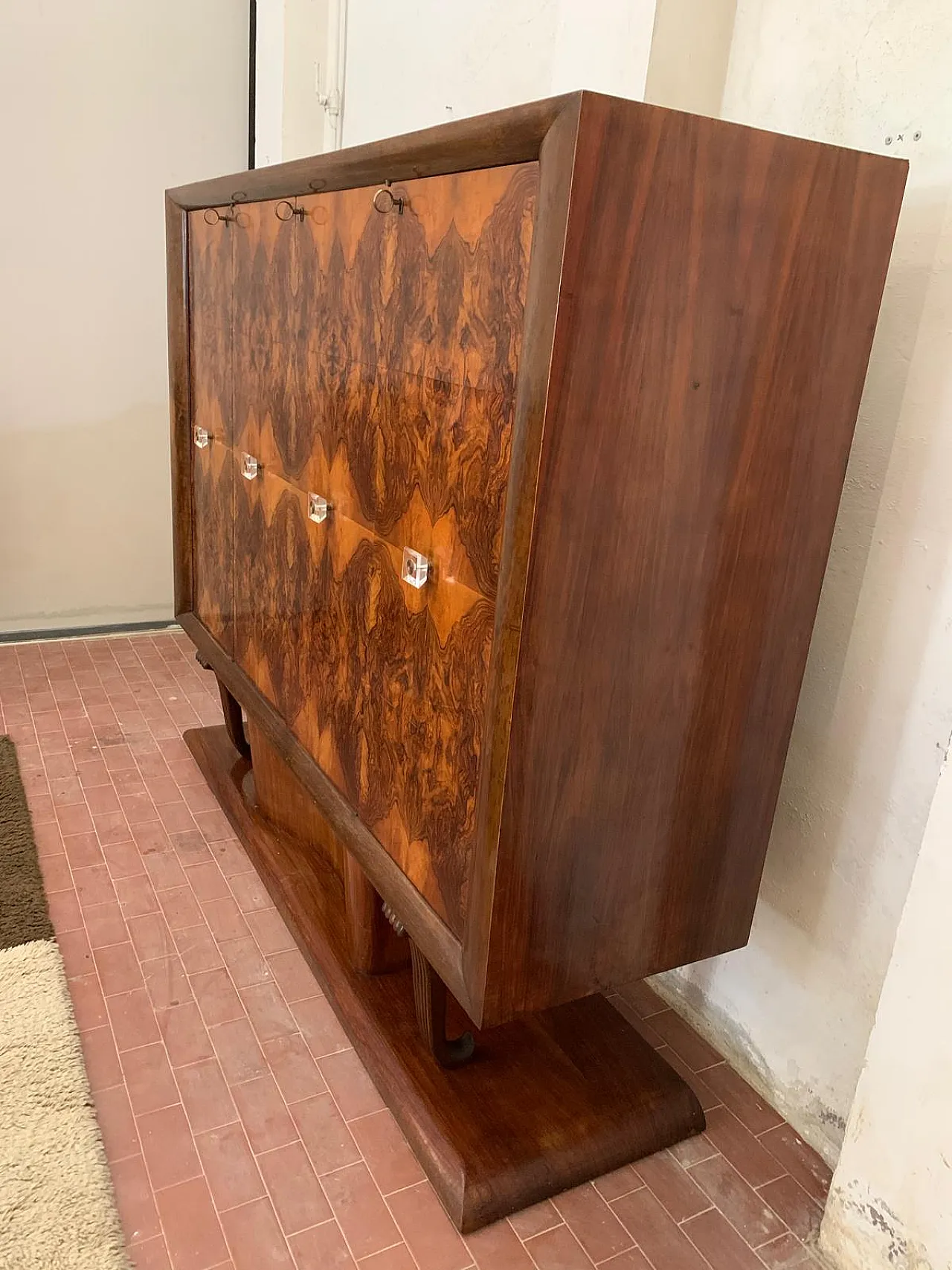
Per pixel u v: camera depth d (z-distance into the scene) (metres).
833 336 1.11
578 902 1.23
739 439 1.09
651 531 1.07
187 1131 1.44
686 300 0.99
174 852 2.14
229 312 1.92
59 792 2.34
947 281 1.20
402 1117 1.46
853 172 1.04
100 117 2.86
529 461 0.99
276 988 1.75
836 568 1.39
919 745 1.30
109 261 2.99
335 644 1.57
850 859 1.42
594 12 1.52
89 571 3.27
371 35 2.48
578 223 0.90
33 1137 1.38
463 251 1.10
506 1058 1.56
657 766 1.21
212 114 3.01
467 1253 1.30
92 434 3.13
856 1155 1.28
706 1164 1.48
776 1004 1.58
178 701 2.89
